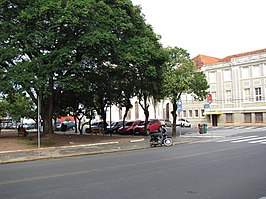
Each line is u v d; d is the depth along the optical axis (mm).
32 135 31484
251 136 26797
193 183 8148
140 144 22109
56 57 19438
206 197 6742
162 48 27891
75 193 7285
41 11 18859
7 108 48906
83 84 20812
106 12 22188
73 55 20062
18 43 20688
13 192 7562
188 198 6664
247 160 12227
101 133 36781
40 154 16781
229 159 12625
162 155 14797
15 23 21359
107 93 29188
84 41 19219
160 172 9898
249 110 51625
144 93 30156
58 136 26375
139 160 13172
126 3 24141
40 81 19078
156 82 26891
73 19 18688
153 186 7863
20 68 19625
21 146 20641
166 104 66250
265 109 49469
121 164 12086
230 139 24422
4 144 21766
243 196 6816
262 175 9125
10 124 65750
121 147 20203
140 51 22719
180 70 29609
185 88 29281
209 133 33281
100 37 19234
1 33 21406
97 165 12078
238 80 53375
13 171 11297
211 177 8914
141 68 23234
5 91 20438
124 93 31469
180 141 23969
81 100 32125
